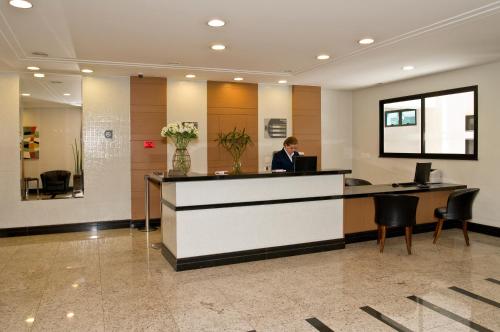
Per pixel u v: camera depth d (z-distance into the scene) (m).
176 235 4.05
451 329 2.74
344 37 4.21
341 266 4.19
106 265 4.30
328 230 4.84
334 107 7.86
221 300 3.29
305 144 7.51
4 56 4.91
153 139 6.49
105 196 6.31
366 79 6.71
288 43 4.44
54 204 6.09
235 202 4.29
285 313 3.03
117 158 6.34
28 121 6.04
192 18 3.60
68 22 3.67
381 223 4.61
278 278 3.82
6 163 5.88
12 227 5.91
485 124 5.59
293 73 6.16
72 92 6.19
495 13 3.49
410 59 5.22
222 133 6.88
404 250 4.82
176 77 6.45
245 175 4.27
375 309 3.08
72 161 6.20
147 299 3.32
